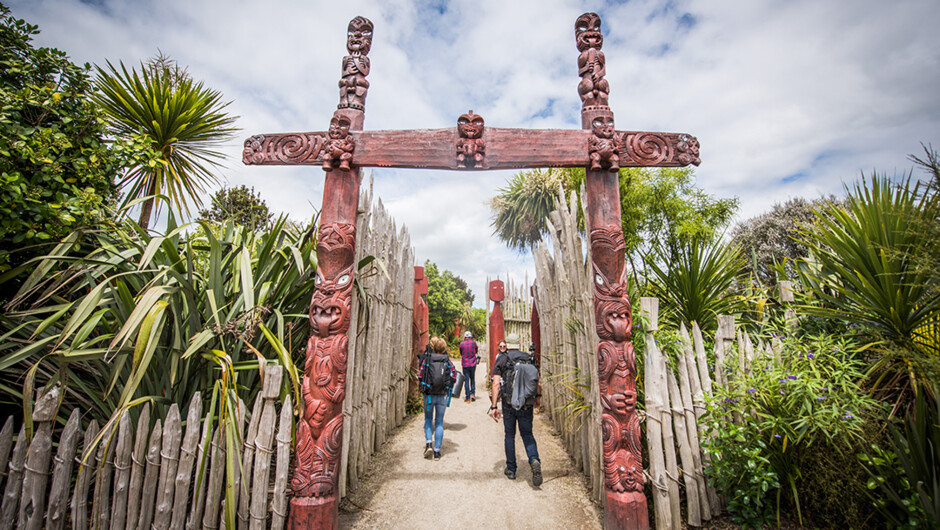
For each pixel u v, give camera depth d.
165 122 5.35
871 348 2.79
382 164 2.93
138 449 2.14
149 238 2.94
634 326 3.24
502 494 3.31
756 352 2.93
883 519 2.35
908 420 2.32
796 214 8.98
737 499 2.67
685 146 3.01
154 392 2.53
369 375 3.89
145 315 2.18
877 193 2.86
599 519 2.93
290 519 2.48
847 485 2.38
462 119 2.95
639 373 3.21
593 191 2.94
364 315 3.38
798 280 3.83
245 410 2.35
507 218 17.92
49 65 3.07
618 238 2.85
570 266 4.00
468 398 7.07
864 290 2.78
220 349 2.58
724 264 3.92
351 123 2.99
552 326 5.16
